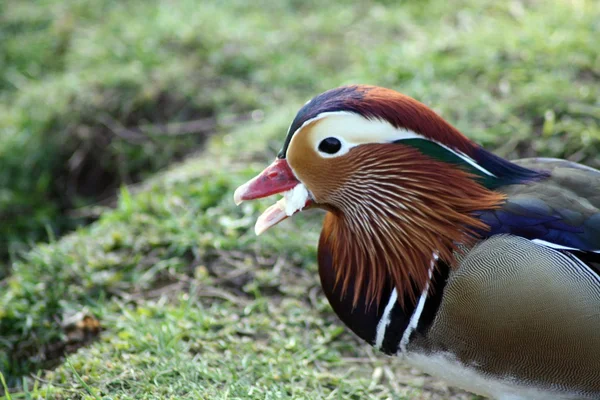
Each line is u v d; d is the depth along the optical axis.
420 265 5.39
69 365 6.20
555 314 5.05
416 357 5.58
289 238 8.05
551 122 8.85
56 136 10.87
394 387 6.54
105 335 6.88
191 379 6.11
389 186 5.33
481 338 5.22
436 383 6.62
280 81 10.97
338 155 5.32
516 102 9.27
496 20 11.11
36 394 6.12
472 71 9.94
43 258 7.91
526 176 5.60
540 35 10.18
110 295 7.57
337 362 6.75
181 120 10.73
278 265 7.79
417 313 5.43
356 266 5.61
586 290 5.03
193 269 7.80
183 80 11.09
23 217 10.45
